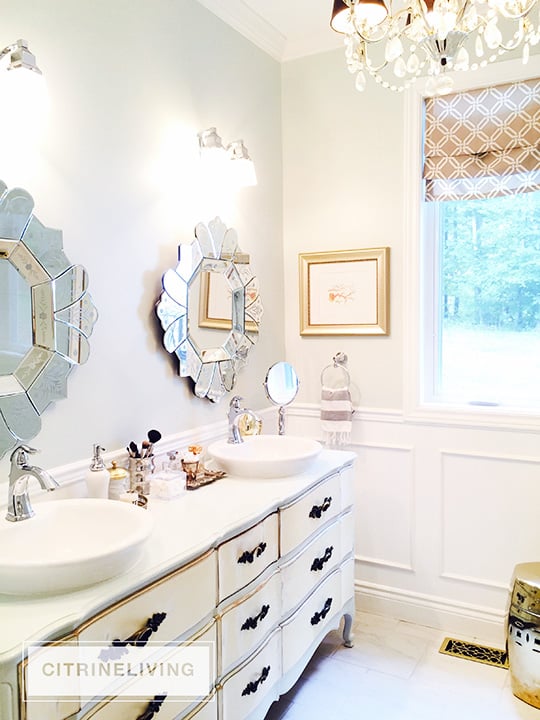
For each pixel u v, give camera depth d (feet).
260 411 9.14
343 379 9.43
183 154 7.23
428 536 8.90
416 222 8.68
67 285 5.55
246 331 8.61
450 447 8.66
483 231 8.64
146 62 6.60
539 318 8.37
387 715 6.81
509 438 8.27
